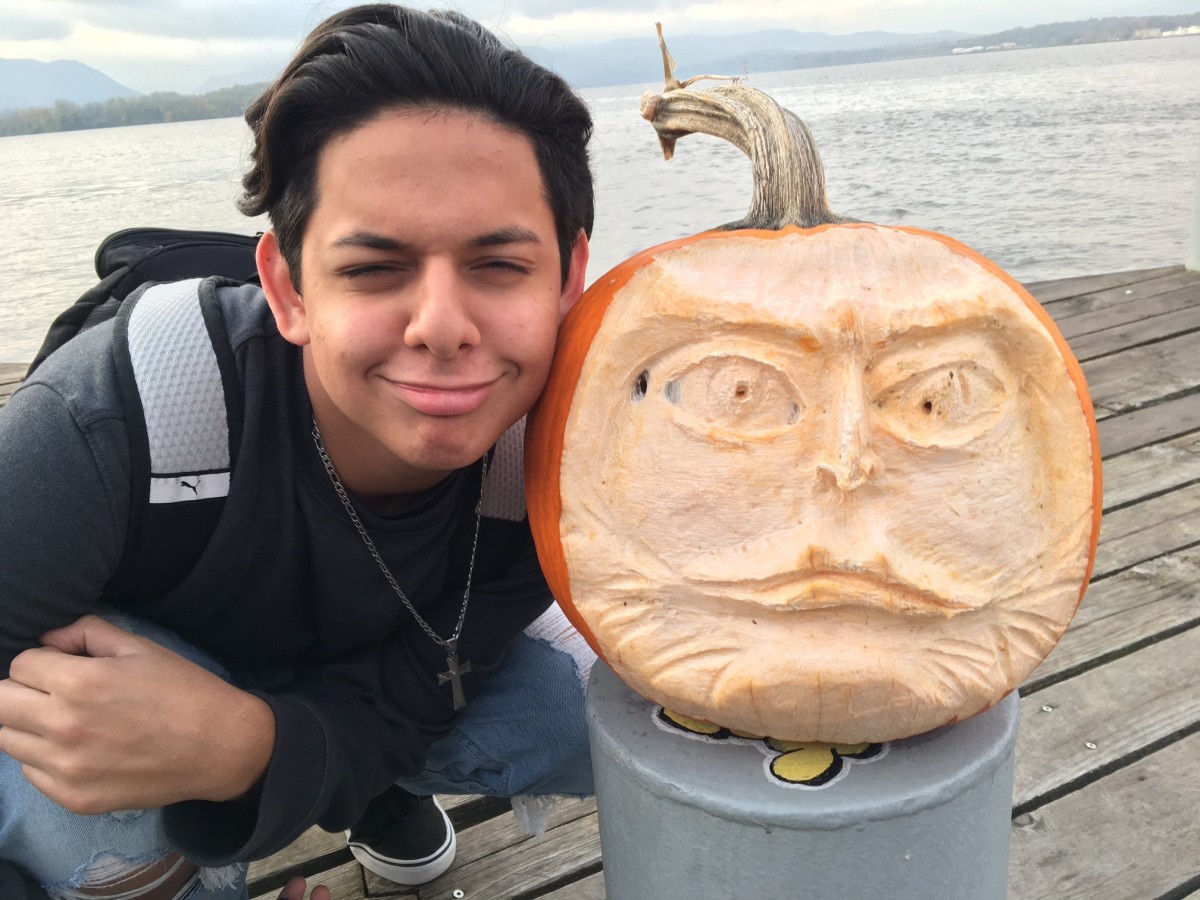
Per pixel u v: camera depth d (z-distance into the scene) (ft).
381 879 5.50
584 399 3.51
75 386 3.55
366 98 3.14
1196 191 14.71
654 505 3.36
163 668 3.56
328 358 3.36
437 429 3.38
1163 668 6.75
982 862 3.67
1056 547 3.48
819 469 3.17
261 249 3.65
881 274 3.27
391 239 3.15
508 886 5.42
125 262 4.77
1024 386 3.42
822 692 3.20
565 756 5.02
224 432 3.64
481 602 4.56
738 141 3.93
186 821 3.70
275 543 3.92
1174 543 8.21
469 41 3.29
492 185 3.21
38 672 3.48
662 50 4.36
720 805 3.36
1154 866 5.28
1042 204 22.53
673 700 3.48
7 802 3.93
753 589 3.23
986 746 3.56
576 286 4.07
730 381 3.28
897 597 3.17
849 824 3.30
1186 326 12.77
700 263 3.43
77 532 3.51
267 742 3.66
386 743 4.21
